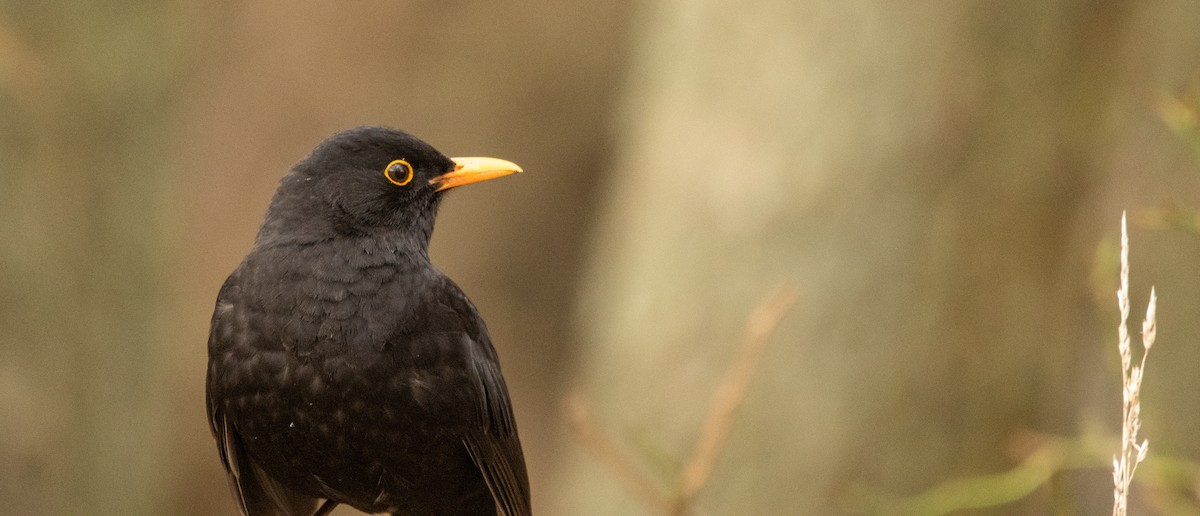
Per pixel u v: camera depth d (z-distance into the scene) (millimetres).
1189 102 8109
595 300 15156
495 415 8508
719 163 13203
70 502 12727
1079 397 14250
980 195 12500
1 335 12203
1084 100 12562
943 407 12602
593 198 21719
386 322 7953
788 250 12820
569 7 21656
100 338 12984
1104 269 8570
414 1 21375
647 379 13414
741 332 13055
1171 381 13633
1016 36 12328
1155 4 13531
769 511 12688
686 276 13312
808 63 12758
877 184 12555
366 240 8281
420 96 21375
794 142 12836
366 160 8453
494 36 21516
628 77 17172
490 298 21844
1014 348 12688
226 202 20969
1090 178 12820
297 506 8797
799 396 12672
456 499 8664
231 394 7965
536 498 20797
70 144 12625
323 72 21266
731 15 13227
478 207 21844
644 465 12820
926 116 12438
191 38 18062
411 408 8000
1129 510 13477
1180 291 13648
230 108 21094
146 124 13508
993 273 12602
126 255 13289
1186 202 13547
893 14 12461
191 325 20328
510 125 21609
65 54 12586
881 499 12070
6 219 12156
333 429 7953
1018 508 12445
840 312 12641
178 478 19062
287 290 7965
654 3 15375
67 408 12625
